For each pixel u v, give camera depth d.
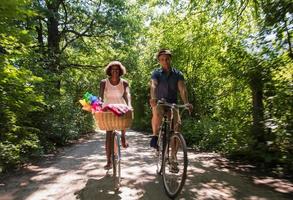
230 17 13.34
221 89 14.46
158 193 5.93
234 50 10.61
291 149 8.13
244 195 5.89
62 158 10.14
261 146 8.71
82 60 26.27
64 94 19.09
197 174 7.39
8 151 8.39
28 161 9.39
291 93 8.70
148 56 25.12
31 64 11.95
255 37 10.12
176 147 5.72
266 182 6.88
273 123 8.81
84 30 24.06
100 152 11.55
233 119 11.34
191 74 17.62
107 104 6.64
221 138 11.64
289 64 9.41
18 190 6.31
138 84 30.20
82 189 6.24
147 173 7.41
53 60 17.80
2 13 7.95
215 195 5.84
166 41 17.53
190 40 16.59
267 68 9.52
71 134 15.68
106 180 6.88
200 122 15.04
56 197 5.83
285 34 9.20
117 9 23.47
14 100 8.97
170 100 6.62
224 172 7.71
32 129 10.72
